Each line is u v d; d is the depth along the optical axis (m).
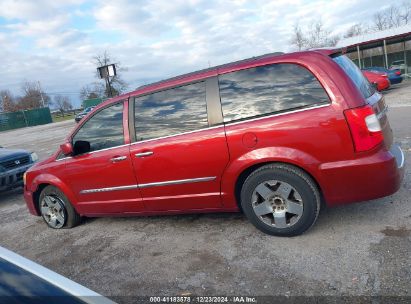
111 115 4.46
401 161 3.65
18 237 5.16
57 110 78.50
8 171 7.32
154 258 3.81
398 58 25.59
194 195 4.04
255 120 3.66
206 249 3.80
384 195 3.47
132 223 4.89
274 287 2.99
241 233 4.02
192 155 3.92
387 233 3.53
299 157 3.49
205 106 3.90
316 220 3.70
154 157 4.12
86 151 4.64
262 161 3.62
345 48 4.03
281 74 3.63
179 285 3.24
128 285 3.38
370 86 4.03
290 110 3.55
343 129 3.37
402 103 12.62
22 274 1.76
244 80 3.78
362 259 3.17
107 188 4.54
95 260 4.00
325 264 3.18
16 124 49.19
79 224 5.19
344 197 3.52
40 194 5.27
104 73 22.31
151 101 4.21
